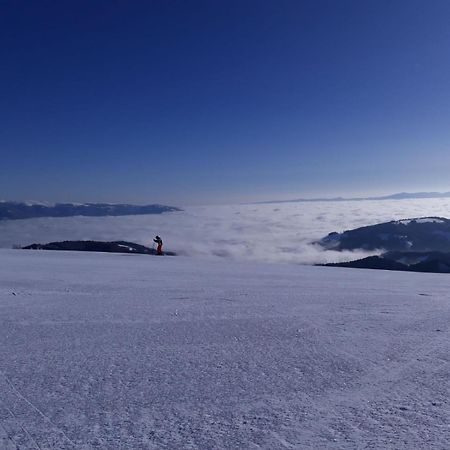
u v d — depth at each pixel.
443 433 3.33
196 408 3.82
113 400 3.97
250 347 5.74
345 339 6.16
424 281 14.39
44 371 4.73
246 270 16.75
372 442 3.21
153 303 8.87
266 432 3.38
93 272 14.44
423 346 5.80
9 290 10.28
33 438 3.27
